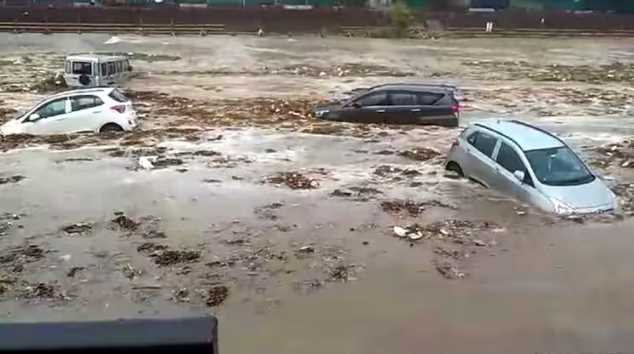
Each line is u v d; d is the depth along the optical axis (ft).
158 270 30.96
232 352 23.84
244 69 116.37
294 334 25.31
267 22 171.12
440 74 115.24
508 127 45.88
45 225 36.29
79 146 55.42
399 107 68.33
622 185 46.91
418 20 173.78
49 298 27.94
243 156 52.70
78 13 166.61
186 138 59.16
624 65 130.93
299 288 29.40
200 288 29.22
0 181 44.39
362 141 59.47
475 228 36.94
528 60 135.74
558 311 27.50
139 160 49.98
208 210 39.24
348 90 94.99
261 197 41.98
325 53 139.44
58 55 129.08
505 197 42.37
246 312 27.09
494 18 175.32
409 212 39.52
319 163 51.19
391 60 131.44
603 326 26.30
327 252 33.42
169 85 97.50
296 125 66.90
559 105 85.76
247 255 32.83
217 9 170.81
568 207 39.17
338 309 27.45
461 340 25.03
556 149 42.83
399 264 32.12
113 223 36.78
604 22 178.29
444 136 62.69
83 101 61.93
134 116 64.54
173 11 169.68
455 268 31.68
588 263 32.48
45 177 45.50
